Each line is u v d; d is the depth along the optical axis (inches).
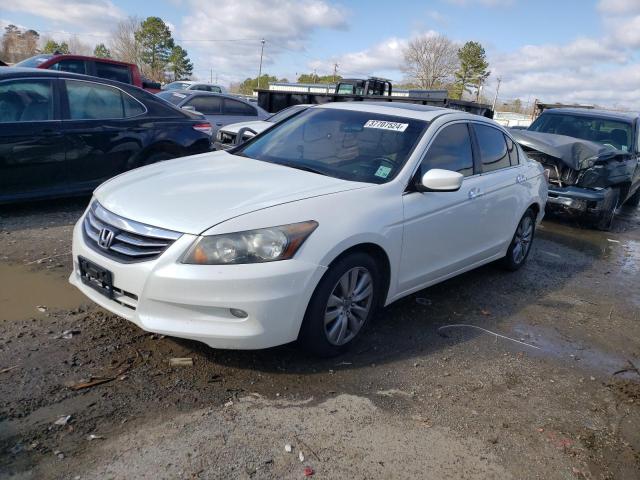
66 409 114.9
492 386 143.7
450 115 190.9
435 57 2847.0
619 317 206.1
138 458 103.3
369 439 115.8
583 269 264.5
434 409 129.7
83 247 139.0
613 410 139.4
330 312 139.8
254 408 121.7
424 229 164.7
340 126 185.9
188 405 120.3
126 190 145.3
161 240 126.1
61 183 257.0
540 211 248.2
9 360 130.9
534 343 173.8
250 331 125.4
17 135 239.6
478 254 202.5
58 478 96.7
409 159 166.6
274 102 602.9
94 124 263.7
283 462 106.1
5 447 102.4
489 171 205.2
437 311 189.3
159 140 287.1
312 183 150.6
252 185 146.3
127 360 135.5
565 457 118.1
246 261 123.5
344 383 135.9
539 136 353.4
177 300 122.9
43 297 167.6
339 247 134.6
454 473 108.9
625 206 478.6
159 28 2778.1
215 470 102.2
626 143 389.7
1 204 265.6
